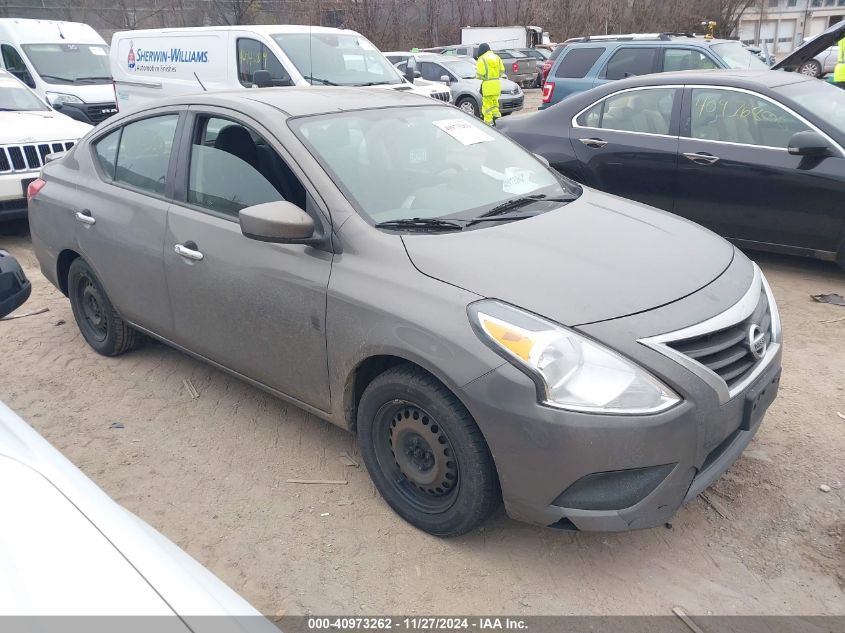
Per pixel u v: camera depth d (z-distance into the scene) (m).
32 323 5.40
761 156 5.58
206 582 1.62
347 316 2.92
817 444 3.49
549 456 2.44
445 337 2.60
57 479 1.75
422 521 2.93
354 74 9.95
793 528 2.94
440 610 2.59
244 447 3.65
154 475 3.43
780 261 6.27
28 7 26.94
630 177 6.34
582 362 2.44
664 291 2.73
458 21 35.91
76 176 4.50
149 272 3.89
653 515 2.51
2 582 1.42
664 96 6.19
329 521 3.07
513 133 7.10
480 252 2.89
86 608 1.40
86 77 12.98
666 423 2.42
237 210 3.47
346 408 3.13
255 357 3.46
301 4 29.42
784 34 51.19
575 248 2.98
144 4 28.20
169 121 3.93
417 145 3.66
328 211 3.08
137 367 4.57
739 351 2.75
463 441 2.64
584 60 10.63
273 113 3.46
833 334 4.73
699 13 38.34
